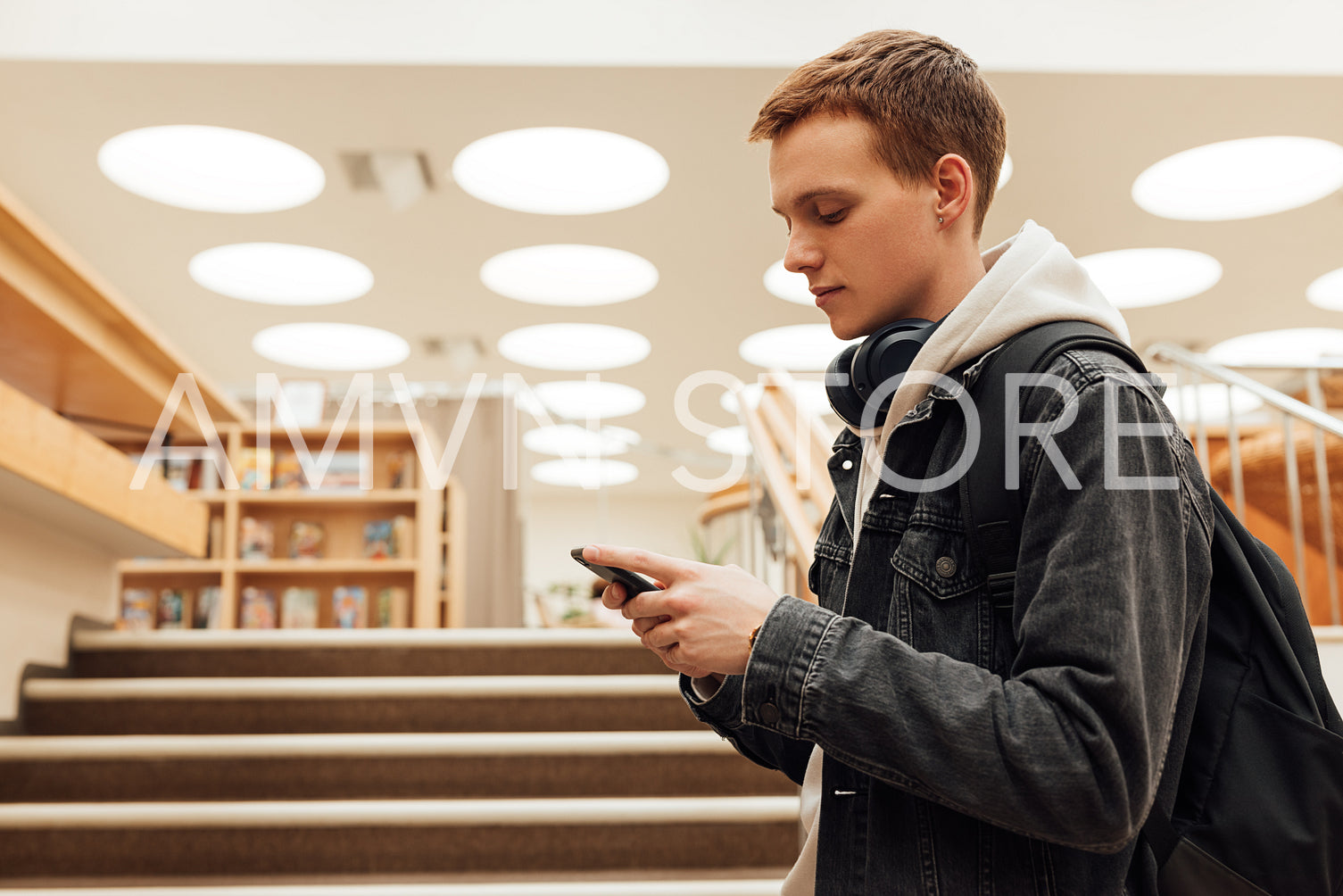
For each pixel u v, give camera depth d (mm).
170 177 4848
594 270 6191
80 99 4004
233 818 2240
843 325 789
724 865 2270
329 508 5879
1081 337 681
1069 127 4281
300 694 2758
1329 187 4840
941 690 592
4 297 2381
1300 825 657
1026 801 562
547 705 2779
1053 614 586
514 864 2258
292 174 4926
